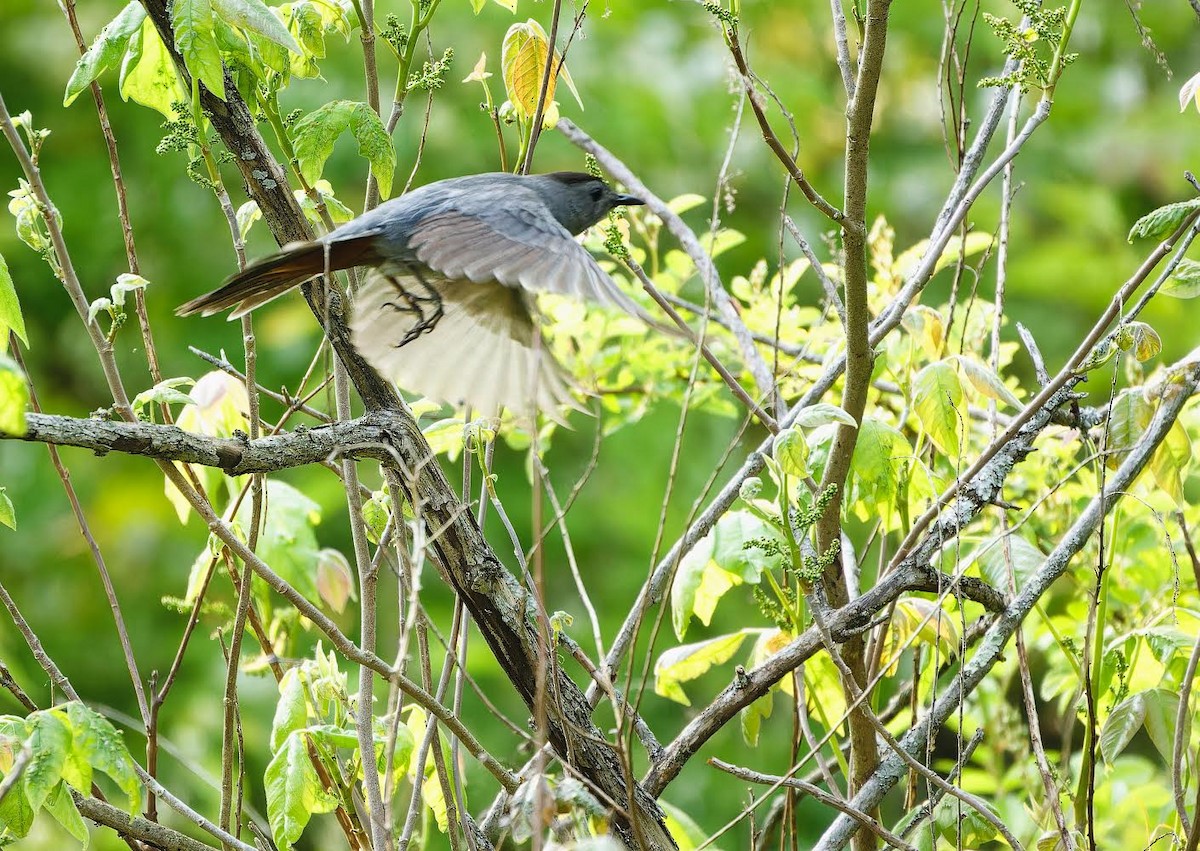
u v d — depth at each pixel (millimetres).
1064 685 7684
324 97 14031
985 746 8016
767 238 14867
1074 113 16188
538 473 4422
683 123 14727
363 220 5434
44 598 14570
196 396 6430
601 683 5391
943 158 15633
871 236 8086
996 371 6391
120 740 4895
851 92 5602
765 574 6969
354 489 5426
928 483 6699
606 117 14539
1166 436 6098
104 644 14391
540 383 5539
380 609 12641
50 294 14914
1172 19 16062
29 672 14133
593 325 9023
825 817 13211
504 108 6430
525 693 5414
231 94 5523
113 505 14992
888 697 8172
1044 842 5840
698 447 14188
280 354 14609
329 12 5910
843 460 5867
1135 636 6070
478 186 5629
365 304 5570
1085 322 15766
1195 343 15531
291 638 6777
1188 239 5680
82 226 14680
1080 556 7734
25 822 4746
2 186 14828
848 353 5695
